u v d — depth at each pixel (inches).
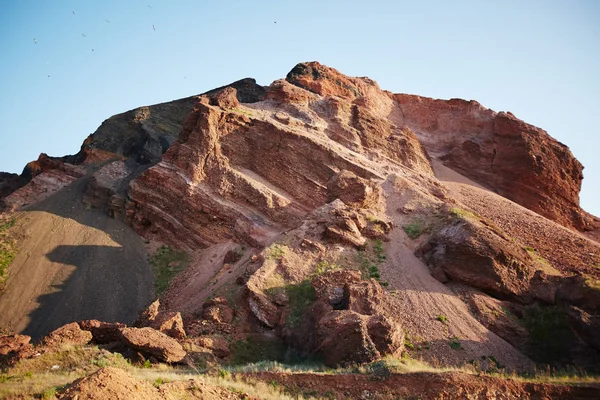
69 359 1063.0
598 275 1667.1
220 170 2181.3
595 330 1279.5
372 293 1374.3
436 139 2876.5
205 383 882.8
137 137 3107.8
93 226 2426.2
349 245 1654.8
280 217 2017.7
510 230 2065.7
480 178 2623.0
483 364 1278.3
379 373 994.1
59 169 2945.4
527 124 2691.9
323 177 2145.7
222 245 2046.0
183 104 3405.5
